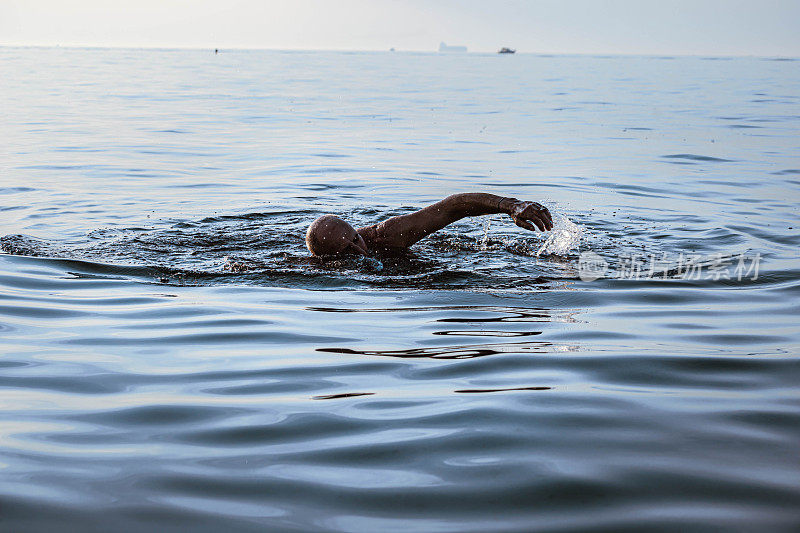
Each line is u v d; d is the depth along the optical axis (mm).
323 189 9875
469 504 2465
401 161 12656
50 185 9984
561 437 2961
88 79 37406
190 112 21344
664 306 4914
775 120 19453
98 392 3461
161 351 4039
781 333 4344
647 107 23875
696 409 3256
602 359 3873
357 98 27703
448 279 5492
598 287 5336
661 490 2559
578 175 11242
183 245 6512
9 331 4355
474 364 3801
